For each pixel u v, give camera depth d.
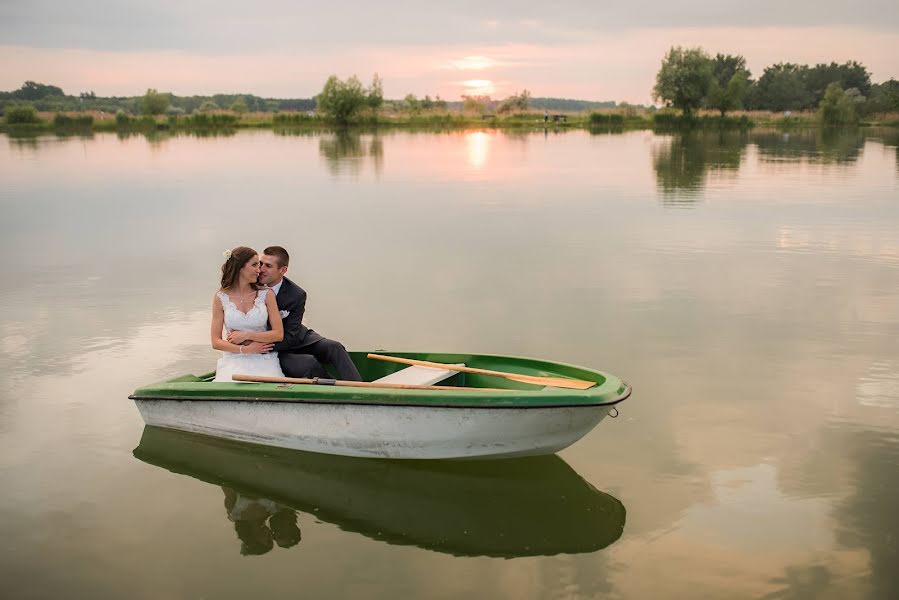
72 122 64.50
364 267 10.23
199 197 17.66
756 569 3.81
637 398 5.87
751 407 5.70
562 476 4.80
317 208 15.80
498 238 12.31
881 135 49.94
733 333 7.39
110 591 3.72
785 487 4.57
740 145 38.91
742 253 11.09
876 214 14.66
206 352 7.04
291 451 5.23
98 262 10.74
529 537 4.18
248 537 4.20
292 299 5.72
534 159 29.58
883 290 8.97
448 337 7.25
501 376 5.28
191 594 3.69
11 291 9.22
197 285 9.41
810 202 16.44
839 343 7.09
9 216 14.98
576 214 14.92
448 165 26.66
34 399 6.05
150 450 5.26
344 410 4.92
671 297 8.69
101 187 19.78
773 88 114.50
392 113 77.50
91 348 7.17
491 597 3.64
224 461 5.12
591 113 71.94
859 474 4.71
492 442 4.81
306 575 3.84
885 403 5.75
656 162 27.97
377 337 7.25
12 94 136.75
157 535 4.22
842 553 3.93
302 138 46.91
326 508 4.53
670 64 69.44
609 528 4.21
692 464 4.88
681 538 4.09
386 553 4.04
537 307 8.29
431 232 12.88
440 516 4.41
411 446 4.93
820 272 9.89
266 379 5.23
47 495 4.65
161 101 78.81
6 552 4.05
